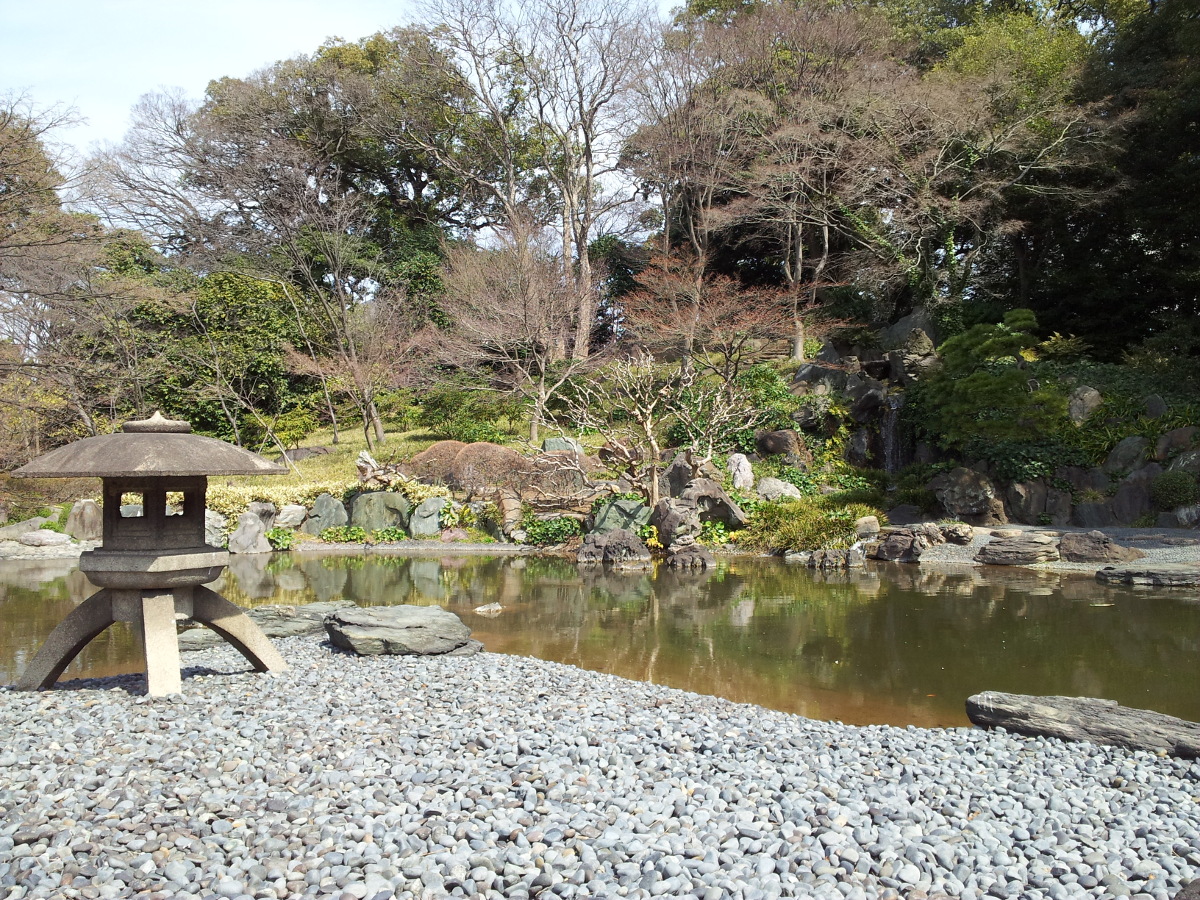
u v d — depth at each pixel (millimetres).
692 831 3842
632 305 27203
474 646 8148
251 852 3525
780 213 27516
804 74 26312
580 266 30906
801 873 3430
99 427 23156
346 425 30594
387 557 17016
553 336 26703
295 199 30219
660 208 34031
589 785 4391
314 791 4180
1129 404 18625
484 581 13641
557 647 8852
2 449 19766
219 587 13086
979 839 3885
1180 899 3088
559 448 21172
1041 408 17766
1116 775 4926
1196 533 15641
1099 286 24938
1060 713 5781
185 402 27188
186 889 3215
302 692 6148
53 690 6324
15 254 15781
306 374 27844
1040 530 16312
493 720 5570
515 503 19156
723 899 3195
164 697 5863
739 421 21094
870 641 9070
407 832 3734
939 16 31703
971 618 10234
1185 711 6582
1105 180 24656
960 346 18750
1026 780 4809
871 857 3668
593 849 3607
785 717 6172
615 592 12484
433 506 19359
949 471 18875
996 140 23188
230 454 6180
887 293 26469
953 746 5500
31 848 3463
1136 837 3994
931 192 23609
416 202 37625
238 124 32844
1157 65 23938
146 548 6016
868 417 21531
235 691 6148
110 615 6230
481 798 4125
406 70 32844
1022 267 26703
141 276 28797
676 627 9859
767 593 12266
